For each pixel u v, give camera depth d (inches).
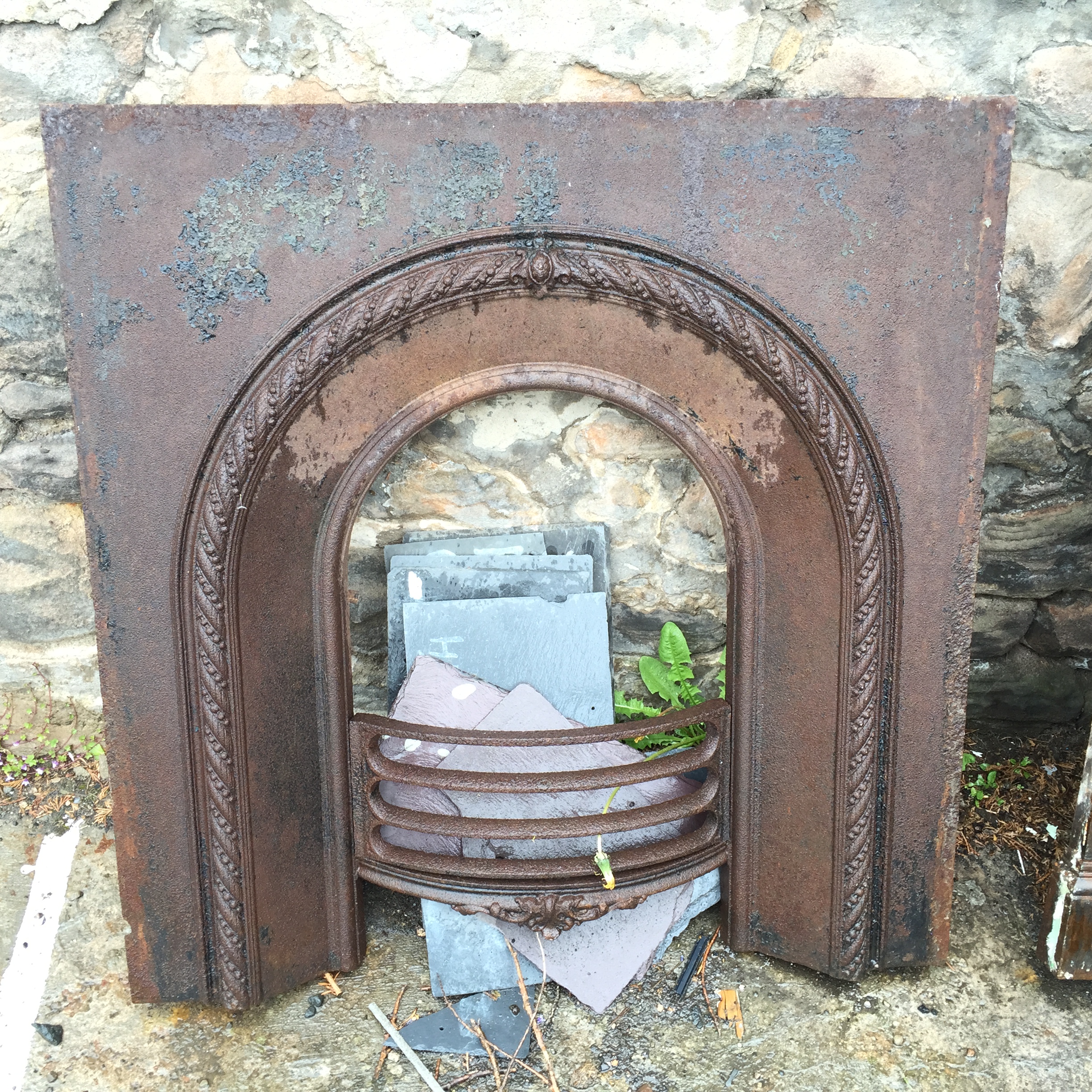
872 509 63.4
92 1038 67.5
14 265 73.2
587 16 66.7
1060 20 67.4
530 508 81.9
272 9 66.5
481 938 71.5
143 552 62.1
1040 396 78.2
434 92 68.7
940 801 68.4
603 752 76.5
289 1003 70.9
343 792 70.1
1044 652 91.1
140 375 60.1
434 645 79.1
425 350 63.5
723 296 61.2
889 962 71.2
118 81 69.0
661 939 72.3
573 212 59.9
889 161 58.8
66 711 89.8
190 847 66.1
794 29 68.5
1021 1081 64.3
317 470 64.4
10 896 78.0
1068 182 71.2
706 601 84.8
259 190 58.3
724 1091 63.9
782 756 69.9
